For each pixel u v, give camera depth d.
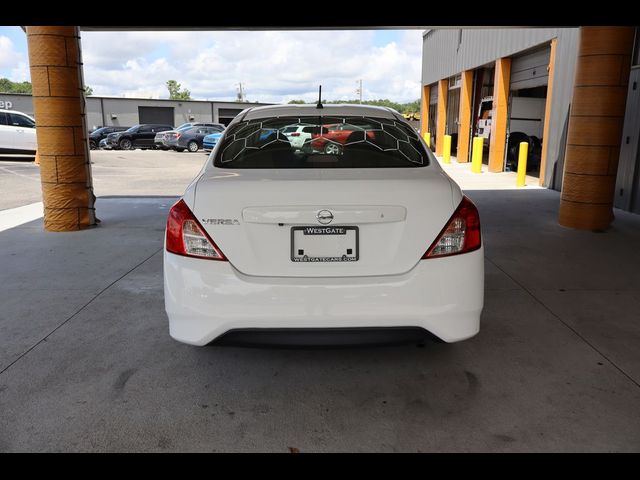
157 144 26.30
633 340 3.33
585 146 6.49
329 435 2.37
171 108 38.78
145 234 6.39
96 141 27.09
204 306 2.44
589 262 5.13
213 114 39.94
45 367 3.00
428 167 2.90
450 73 19.17
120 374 2.92
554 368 2.96
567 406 2.58
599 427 2.40
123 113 37.75
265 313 2.41
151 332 3.48
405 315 2.42
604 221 6.64
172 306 2.51
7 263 5.12
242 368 2.98
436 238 2.45
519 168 11.40
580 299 4.07
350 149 3.06
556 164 10.74
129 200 9.24
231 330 2.45
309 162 2.97
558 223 7.09
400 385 2.79
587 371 2.93
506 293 4.21
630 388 2.74
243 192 2.44
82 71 6.48
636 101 7.77
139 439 2.34
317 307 2.40
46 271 4.85
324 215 2.40
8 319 3.71
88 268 4.95
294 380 2.85
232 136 3.22
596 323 3.61
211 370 2.96
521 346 3.24
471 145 17.98
